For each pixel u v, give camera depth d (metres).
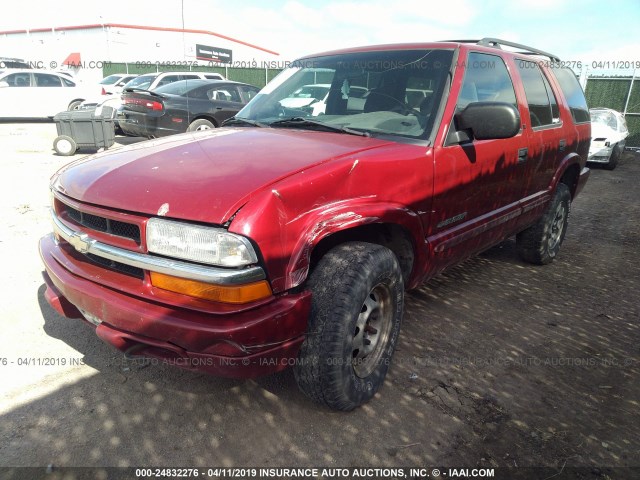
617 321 3.75
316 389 2.33
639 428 2.55
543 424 2.55
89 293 2.21
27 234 4.87
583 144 4.95
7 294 3.63
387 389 2.78
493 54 3.53
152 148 2.67
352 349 2.33
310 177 2.17
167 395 2.63
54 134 13.05
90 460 2.18
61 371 2.78
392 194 2.52
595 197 8.81
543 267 4.89
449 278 4.46
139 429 2.38
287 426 2.45
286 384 2.77
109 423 2.40
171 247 2.01
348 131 2.93
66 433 2.33
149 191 2.14
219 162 2.33
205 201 2.01
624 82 16.56
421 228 2.74
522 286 4.36
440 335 3.41
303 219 2.14
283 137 2.78
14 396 2.55
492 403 2.70
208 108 9.94
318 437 2.39
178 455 2.24
